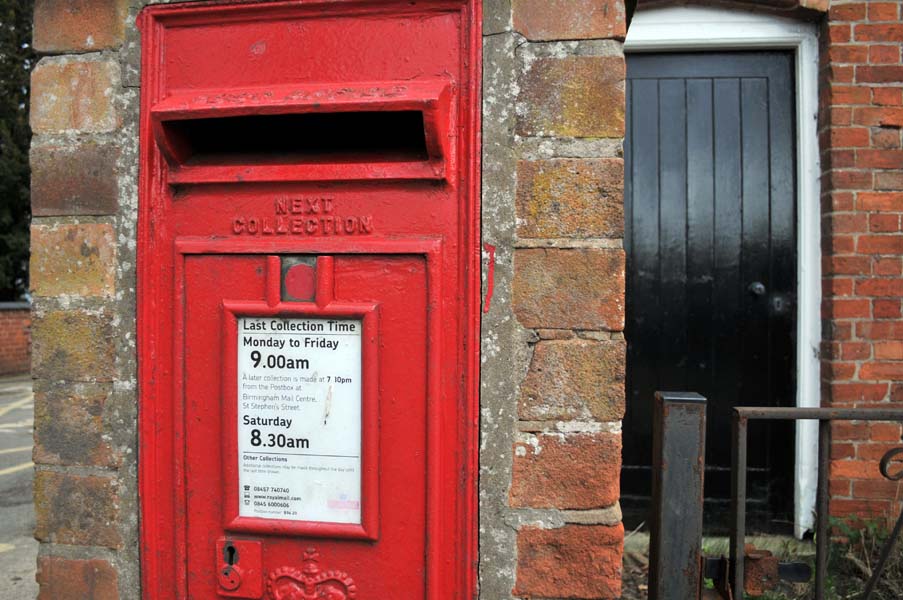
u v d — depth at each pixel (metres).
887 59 2.79
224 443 1.36
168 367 1.40
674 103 3.06
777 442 3.04
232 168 1.35
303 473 1.35
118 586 1.45
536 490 1.32
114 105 1.43
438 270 1.31
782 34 2.92
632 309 3.08
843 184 2.80
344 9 1.35
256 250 1.34
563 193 1.31
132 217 1.42
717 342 3.06
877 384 2.79
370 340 1.31
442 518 1.33
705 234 3.06
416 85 1.30
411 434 1.32
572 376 1.31
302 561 1.36
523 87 1.31
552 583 1.33
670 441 1.43
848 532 2.74
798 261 2.98
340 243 1.32
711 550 2.74
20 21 17.09
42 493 1.46
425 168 1.29
